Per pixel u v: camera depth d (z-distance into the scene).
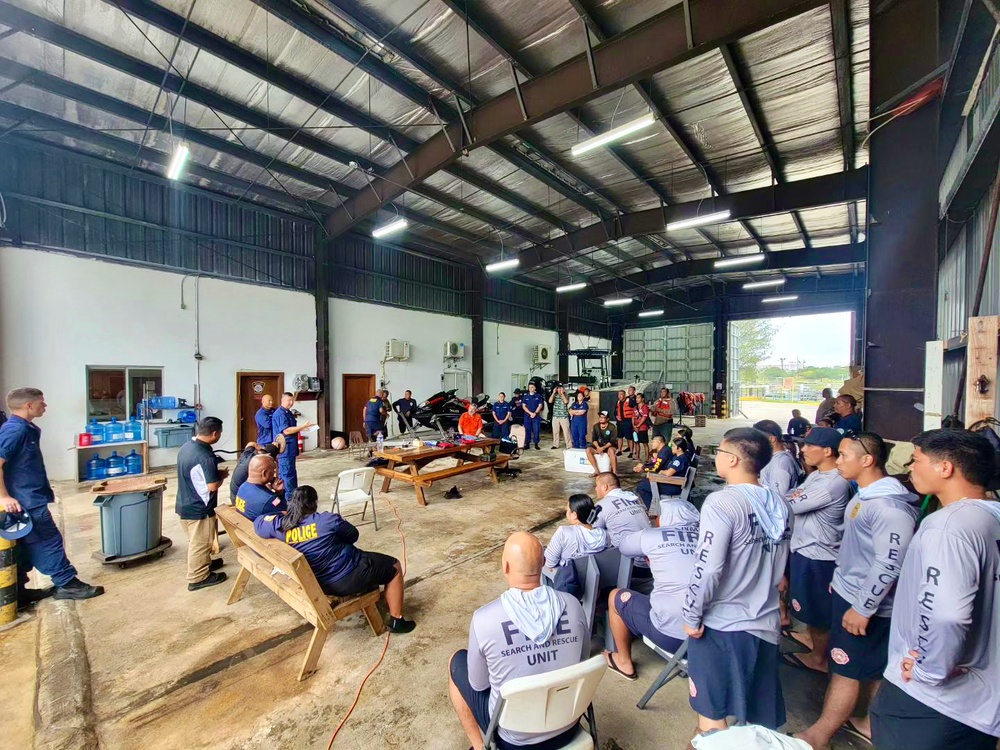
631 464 7.48
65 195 6.07
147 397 6.77
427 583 3.02
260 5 3.90
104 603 2.74
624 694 1.94
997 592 1.00
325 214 8.76
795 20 4.20
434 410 9.71
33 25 4.02
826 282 13.85
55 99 5.12
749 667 1.29
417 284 11.11
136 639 2.36
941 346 2.84
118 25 4.16
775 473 2.61
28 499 2.59
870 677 1.48
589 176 7.44
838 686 1.53
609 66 4.24
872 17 3.35
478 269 12.29
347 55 4.51
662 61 3.94
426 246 10.87
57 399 5.98
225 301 7.66
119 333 6.51
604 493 2.71
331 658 2.21
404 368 10.77
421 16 4.15
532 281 14.81
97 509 4.73
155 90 5.03
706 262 12.12
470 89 5.21
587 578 2.21
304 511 2.21
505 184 7.74
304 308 8.78
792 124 5.92
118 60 4.51
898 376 3.34
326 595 2.24
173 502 5.11
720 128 6.02
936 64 3.17
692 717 1.79
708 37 3.73
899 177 3.34
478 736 1.38
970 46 2.78
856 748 1.61
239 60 4.55
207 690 1.98
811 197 6.92
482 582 3.03
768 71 4.88
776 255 11.15
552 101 4.63
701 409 15.54
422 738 1.71
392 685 2.02
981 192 3.41
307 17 4.16
